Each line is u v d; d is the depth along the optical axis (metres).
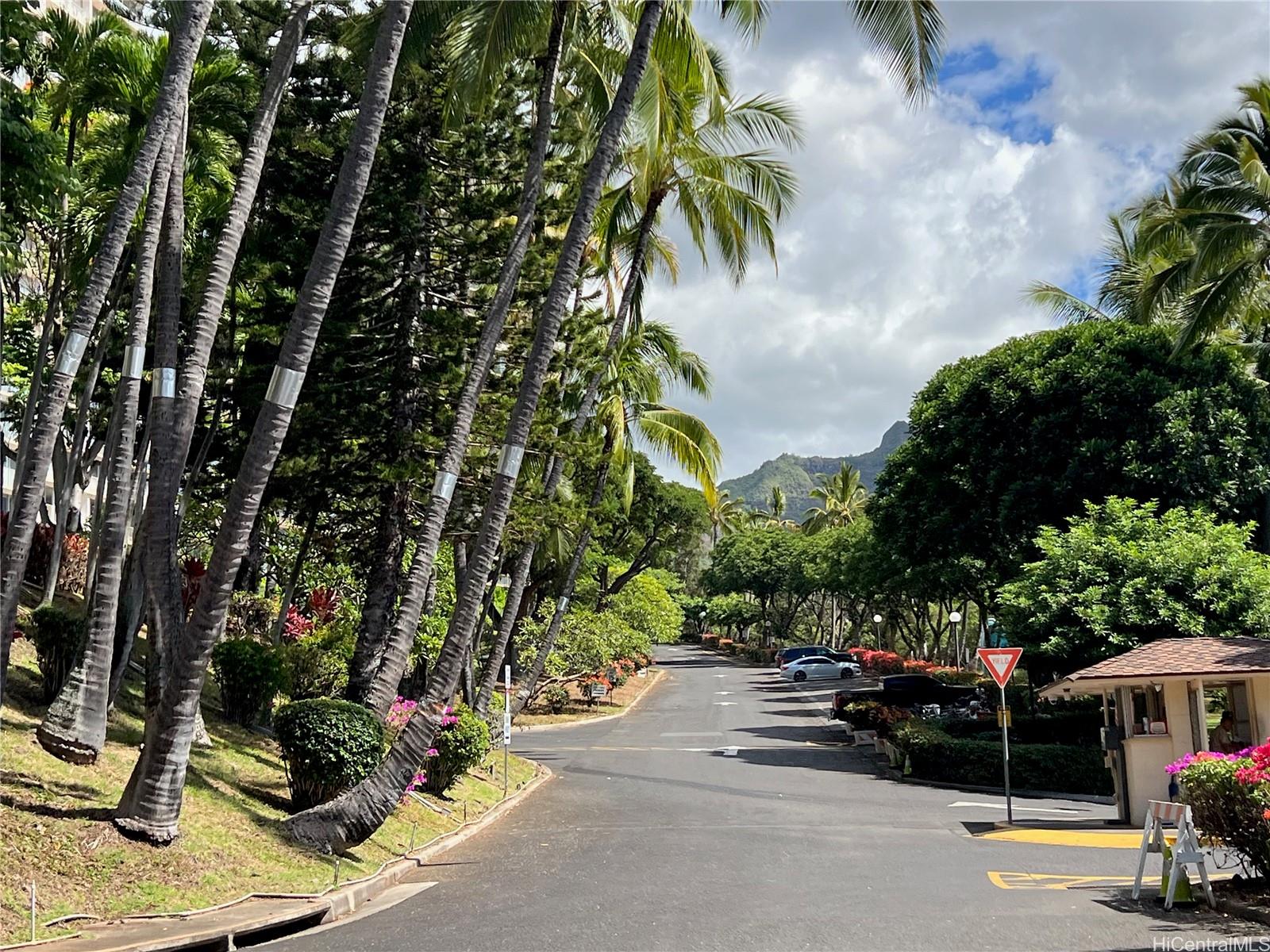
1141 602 21.14
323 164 16.70
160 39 13.13
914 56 13.05
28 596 17.88
